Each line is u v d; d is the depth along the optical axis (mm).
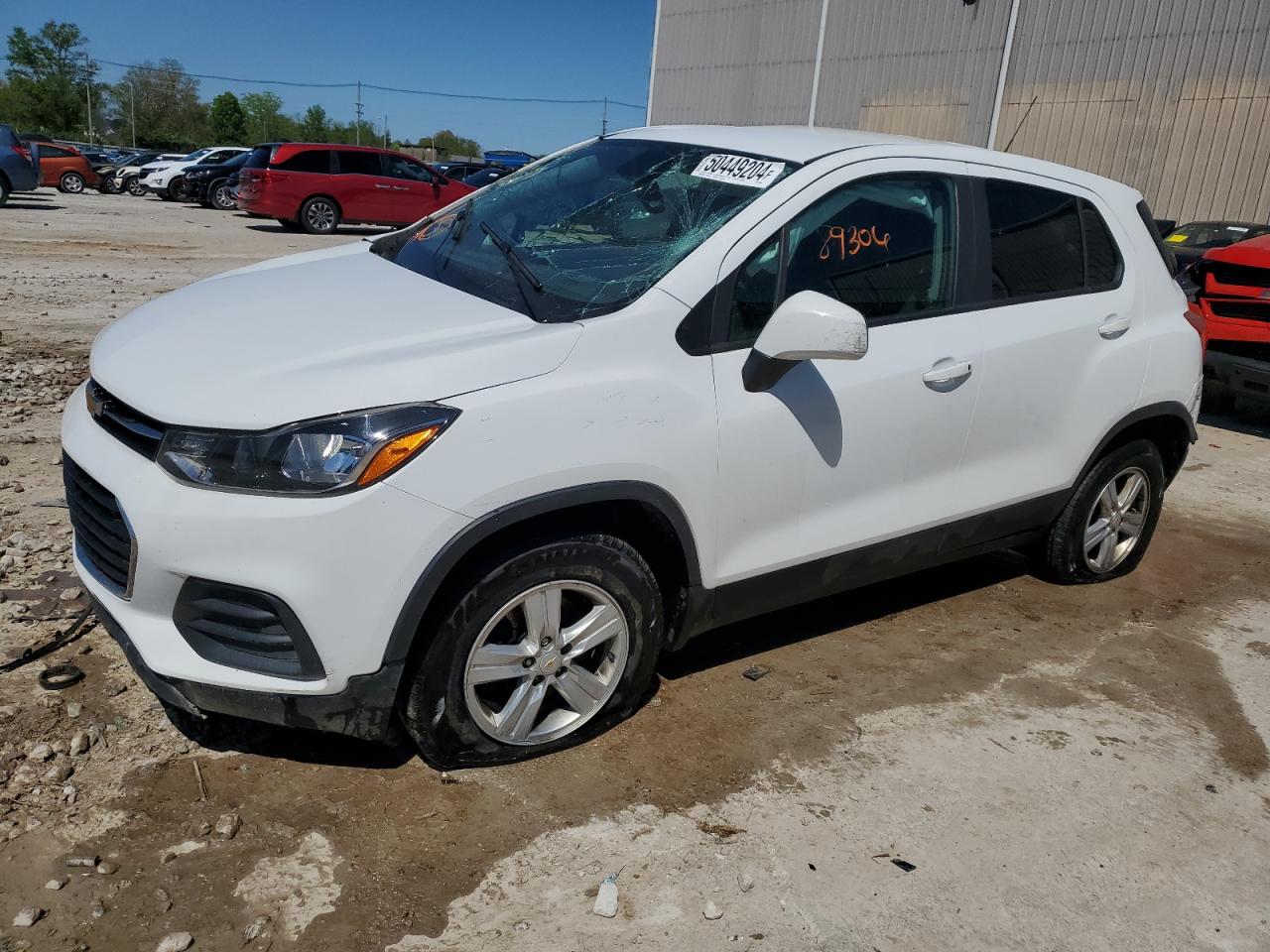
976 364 3523
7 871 2369
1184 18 16219
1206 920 2572
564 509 2727
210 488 2402
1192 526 5570
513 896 2428
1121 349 4023
